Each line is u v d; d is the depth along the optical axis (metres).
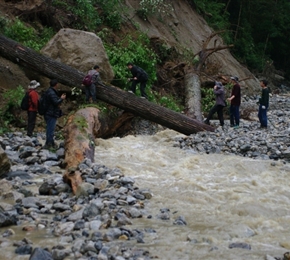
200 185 8.39
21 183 8.05
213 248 5.29
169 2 27.80
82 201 7.05
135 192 7.63
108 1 20.69
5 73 14.01
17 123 13.02
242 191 8.23
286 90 38.16
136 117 15.33
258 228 6.25
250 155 11.59
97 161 10.12
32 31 16.09
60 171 9.18
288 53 46.16
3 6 16.67
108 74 15.31
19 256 4.90
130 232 5.67
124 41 19.12
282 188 8.59
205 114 19.17
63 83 13.87
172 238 5.62
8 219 5.94
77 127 10.30
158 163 10.52
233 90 15.25
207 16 33.78
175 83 20.62
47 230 5.79
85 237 5.51
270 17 44.19
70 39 14.94
